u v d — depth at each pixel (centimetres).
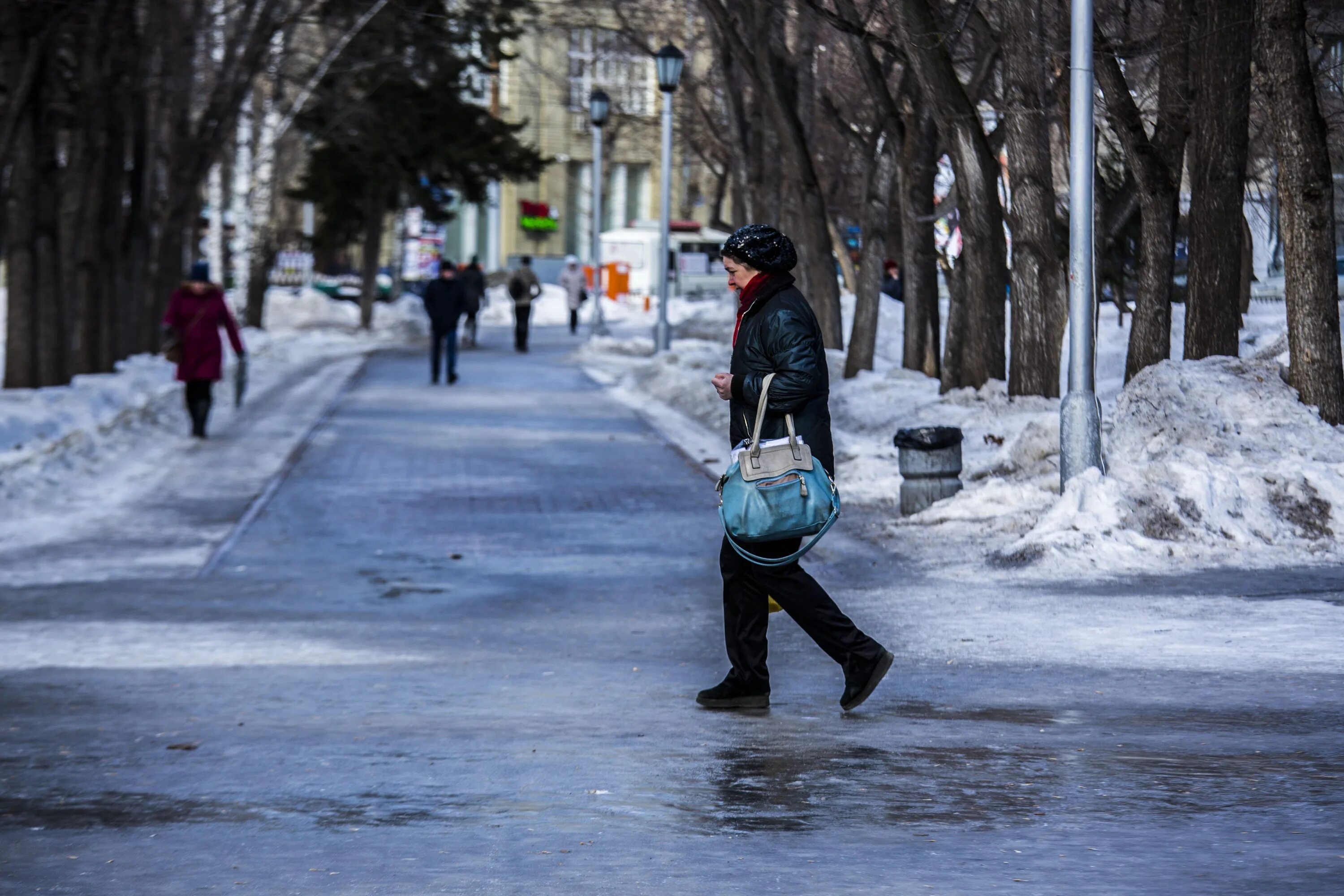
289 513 5044
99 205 8538
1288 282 4356
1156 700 2094
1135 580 3347
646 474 5984
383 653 2919
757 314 2005
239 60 10194
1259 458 4106
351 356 12294
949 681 2325
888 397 7000
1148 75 6669
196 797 1584
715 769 1658
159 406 7588
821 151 12388
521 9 14000
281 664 2780
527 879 1200
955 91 6256
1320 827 1305
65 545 4434
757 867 1220
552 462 6291
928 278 7781
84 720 2161
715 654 2850
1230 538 3612
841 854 1259
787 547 2042
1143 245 5244
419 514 5031
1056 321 6012
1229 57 4841
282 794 1593
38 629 3228
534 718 2127
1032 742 1786
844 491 5031
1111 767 1609
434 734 1984
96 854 1321
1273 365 4503
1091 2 3916
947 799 1470
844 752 1742
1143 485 3731
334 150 14362
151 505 5159
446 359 11619
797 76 8919
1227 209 4878
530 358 12112
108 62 8106
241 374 7919
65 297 7669
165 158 10725
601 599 3606
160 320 10406
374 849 1325
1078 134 3934
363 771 1725
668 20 11881
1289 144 4272
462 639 3092
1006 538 3941
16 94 7050
